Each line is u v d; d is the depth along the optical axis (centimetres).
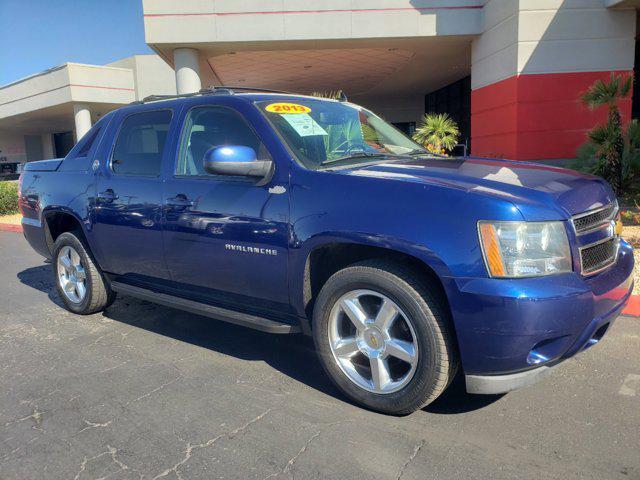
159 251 417
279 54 1658
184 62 1524
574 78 1283
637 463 268
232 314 383
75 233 516
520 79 1288
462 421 311
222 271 376
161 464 275
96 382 376
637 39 1541
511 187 296
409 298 290
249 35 1464
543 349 277
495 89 1405
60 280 541
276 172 348
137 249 436
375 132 438
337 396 346
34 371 399
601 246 313
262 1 1450
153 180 421
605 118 1284
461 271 272
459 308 273
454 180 307
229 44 1496
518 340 264
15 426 318
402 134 473
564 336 273
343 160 367
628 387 347
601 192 332
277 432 302
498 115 1396
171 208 400
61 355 429
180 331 478
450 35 1479
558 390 346
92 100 2719
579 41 1270
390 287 296
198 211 381
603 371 371
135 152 451
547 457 274
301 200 330
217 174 344
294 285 340
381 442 290
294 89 2464
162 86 2952
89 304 513
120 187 445
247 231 353
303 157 352
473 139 1559
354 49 1620
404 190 298
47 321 520
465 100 2227
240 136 381
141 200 424
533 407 325
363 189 310
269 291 356
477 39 1507
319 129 387
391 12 1468
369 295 317
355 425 308
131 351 434
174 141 415
